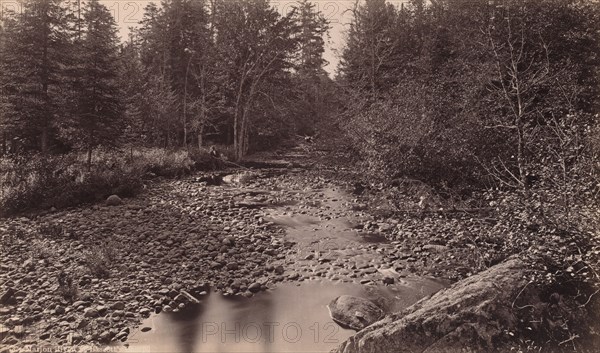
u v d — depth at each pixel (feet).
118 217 38.27
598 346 14.39
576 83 38.04
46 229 32.65
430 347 15.25
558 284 16.34
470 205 39.17
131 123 70.33
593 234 15.48
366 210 43.57
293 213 42.80
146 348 18.13
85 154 63.98
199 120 94.43
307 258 29.94
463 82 48.19
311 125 109.29
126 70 80.28
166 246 31.01
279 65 101.24
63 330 19.04
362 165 54.24
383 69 87.30
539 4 48.11
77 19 64.08
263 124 107.04
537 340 14.87
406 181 44.32
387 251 31.12
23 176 44.27
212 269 27.30
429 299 18.10
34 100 59.41
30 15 60.85
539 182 21.86
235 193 52.85
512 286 16.35
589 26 47.93
